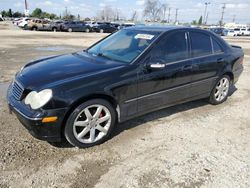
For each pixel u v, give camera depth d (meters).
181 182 2.83
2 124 3.93
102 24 37.09
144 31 4.34
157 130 4.01
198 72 4.50
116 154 3.30
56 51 12.40
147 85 3.77
